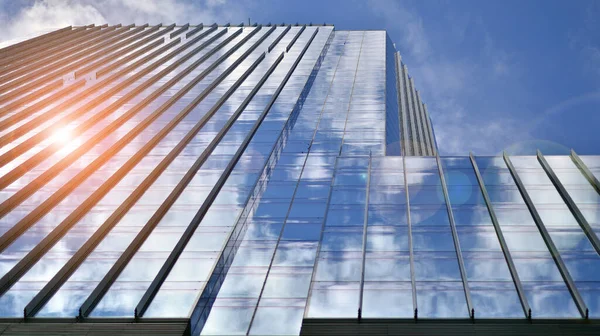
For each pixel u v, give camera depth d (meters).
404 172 51.28
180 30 120.50
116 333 32.31
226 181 54.50
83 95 75.38
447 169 50.62
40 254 41.00
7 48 101.94
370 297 35.31
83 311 34.69
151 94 76.50
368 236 41.81
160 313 34.62
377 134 68.00
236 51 104.56
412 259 38.75
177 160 58.00
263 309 34.84
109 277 38.19
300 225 45.31
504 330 31.41
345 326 32.84
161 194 50.06
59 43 111.62
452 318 33.09
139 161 57.16
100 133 62.72
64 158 55.97
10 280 37.59
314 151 63.06
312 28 129.38
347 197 48.16
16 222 44.31
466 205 44.69
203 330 33.28
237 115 73.06
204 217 47.22
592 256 37.41
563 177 46.72
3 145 59.22
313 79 92.12
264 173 56.28
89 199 48.72
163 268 39.09
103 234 43.75
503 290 35.09
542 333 31.02
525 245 39.09
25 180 51.41
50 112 68.62
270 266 39.66
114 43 113.38
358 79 90.94
